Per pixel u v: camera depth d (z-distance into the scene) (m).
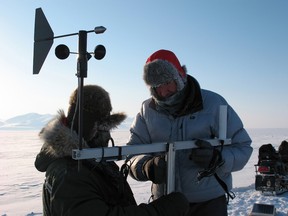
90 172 1.69
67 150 1.69
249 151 2.45
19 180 14.15
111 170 1.90
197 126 2.39
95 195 1.64
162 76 2.19
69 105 1.83
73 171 1.64
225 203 2.51
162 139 2.49
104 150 1.67
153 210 1.76
